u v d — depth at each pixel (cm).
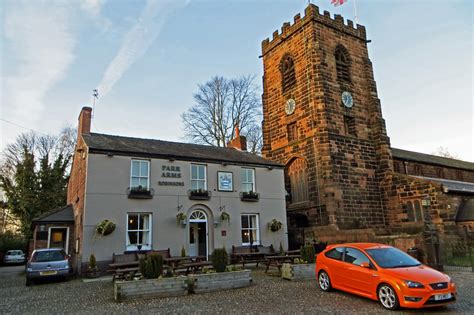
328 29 2842
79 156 2127
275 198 2339
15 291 1366
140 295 1095
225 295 1129
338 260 1112
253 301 1031
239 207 2173
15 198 3806
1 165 4016
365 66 2986
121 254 1728
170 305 998
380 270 951
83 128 2223
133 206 1831
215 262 1320
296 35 2908
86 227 1684
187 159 2059
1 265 3362
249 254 1836
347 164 2589
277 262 1634
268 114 3147
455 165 3734
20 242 3778
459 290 1124
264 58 3275
